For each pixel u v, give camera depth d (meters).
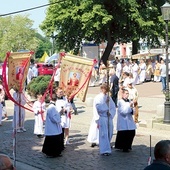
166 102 16.55
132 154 12.56
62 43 49.78
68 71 13.23
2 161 4.23
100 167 11.20
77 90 13.25
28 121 19.62
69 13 44.72
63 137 13.00
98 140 13.41
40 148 13.75
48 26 48.19
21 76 14.86
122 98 12.91
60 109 13.43
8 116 21.61
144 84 38.06
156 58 45.69
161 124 16.39
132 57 45.03
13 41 103.38
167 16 16.81
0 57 103.00
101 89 12.73
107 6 43.94
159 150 4.98
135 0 43.62
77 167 11.24
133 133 12.85
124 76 20.84
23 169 11.17
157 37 46.91
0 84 19.59
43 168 11.21
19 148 13.78
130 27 44.69
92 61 13.01
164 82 29.50
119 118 12.87
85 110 22.62
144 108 22.61
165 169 4.85
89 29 43.50
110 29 46.16
